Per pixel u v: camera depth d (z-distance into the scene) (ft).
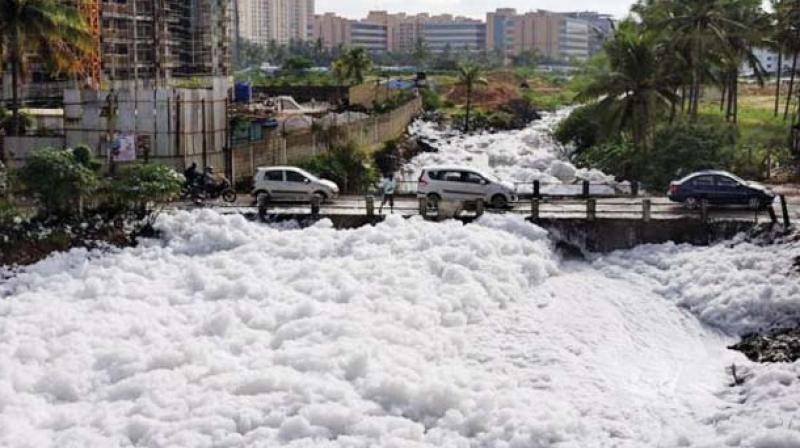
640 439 68.74
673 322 99.76
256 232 118.83
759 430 67.36
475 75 344.28
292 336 87.10
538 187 142.20
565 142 253.24
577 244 121.49
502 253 112.37
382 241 114.32
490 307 98.22
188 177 139.33
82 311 93.15
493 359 85.25
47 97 250.98
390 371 78.23
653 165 172.65
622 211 127.03
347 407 71.97
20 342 83.71
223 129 158.71
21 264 105.50
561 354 86.38
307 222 124.26
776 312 99.09
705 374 85.40
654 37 189.47
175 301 98.07
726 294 102.47
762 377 79.92
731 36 209.36
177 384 76.02
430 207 128.98
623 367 85.81
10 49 154.10
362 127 205.98
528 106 378.12
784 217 114.73
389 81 354.33
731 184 127.03
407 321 90.33
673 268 112.16
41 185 113.09
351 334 85.92
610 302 103.81
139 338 86.58
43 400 74.23
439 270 105.70
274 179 136.46
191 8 409.49
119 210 119.75
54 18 151.74
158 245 116.06
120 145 148.36
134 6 340.80
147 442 67.72
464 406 72.64
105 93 149.18
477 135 303.68
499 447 67.15
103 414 71.26
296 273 104.83
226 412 71.26
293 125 207.51
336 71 401.90
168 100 147.13
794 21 242.37
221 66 424.46
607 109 182.70
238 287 99.96
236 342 85.15
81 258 108.68
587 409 74.02
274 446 67.00
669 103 198.80
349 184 174.50
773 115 274.77
